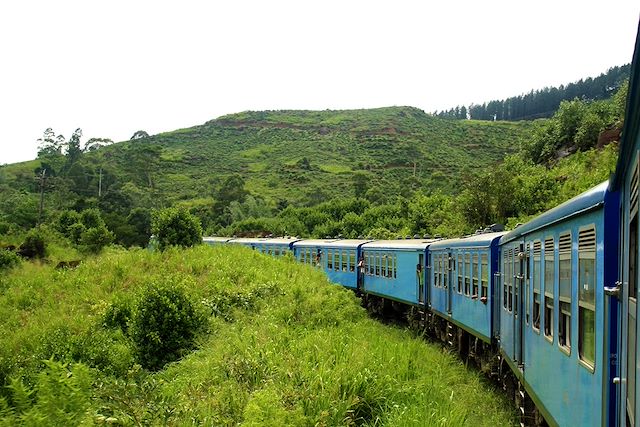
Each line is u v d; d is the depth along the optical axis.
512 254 10.39
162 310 13.93
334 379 9.40
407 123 138.62
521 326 9.50
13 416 7.34
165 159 108.56
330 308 16.23
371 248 25.33
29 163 107.19
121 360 12.12
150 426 7.44
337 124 143.25
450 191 67.69
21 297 20.14
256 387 9.42
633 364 3.65
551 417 7.04
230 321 15.61
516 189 31.33
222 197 73.50
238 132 141.50
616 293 4.30
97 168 83.81
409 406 8.98
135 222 52.75
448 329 17.42
